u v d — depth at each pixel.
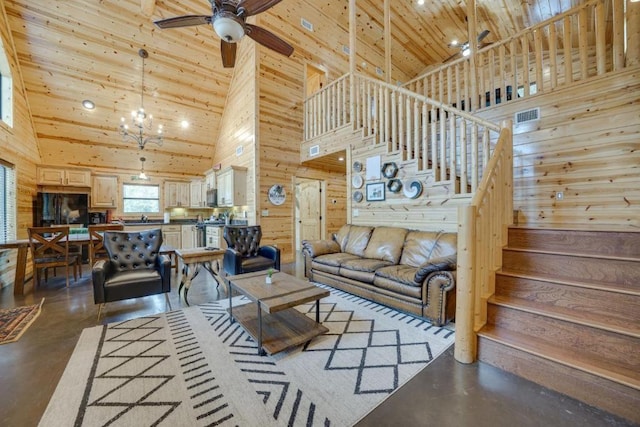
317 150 5.61
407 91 3.92
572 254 2.07
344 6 6.07
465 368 1.92
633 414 1.42
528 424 1.41
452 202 3.45
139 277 2.92
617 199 2.99
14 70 4.30
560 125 3.32
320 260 3.93
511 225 2.62
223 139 6.80
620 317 1.74
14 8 4.00
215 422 1.43
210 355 2.08
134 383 1.74
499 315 2.08
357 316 2.83
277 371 1.89
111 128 5.79
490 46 3.87
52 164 5.50
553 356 1.69
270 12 5.45
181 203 7.30
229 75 6.20
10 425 1.40
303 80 6.10
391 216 4.16
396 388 1.71
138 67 5.25
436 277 2.58
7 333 2.42
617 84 2.97
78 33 4.52
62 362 1.98
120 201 6.55
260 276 2.81
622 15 2.95
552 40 3.35
